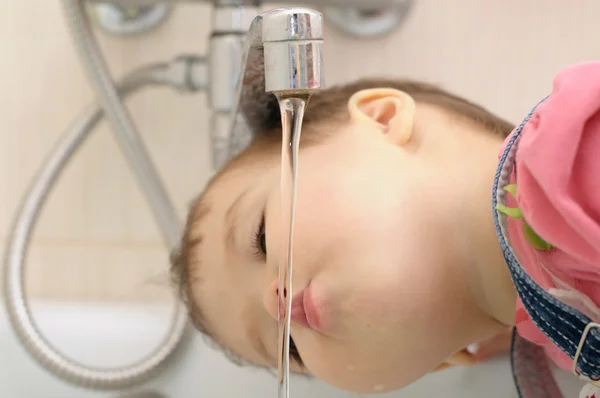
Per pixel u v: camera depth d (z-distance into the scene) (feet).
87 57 2.59
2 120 3.10
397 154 1.97
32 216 2.74
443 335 1.90
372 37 2.96
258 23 1.38
